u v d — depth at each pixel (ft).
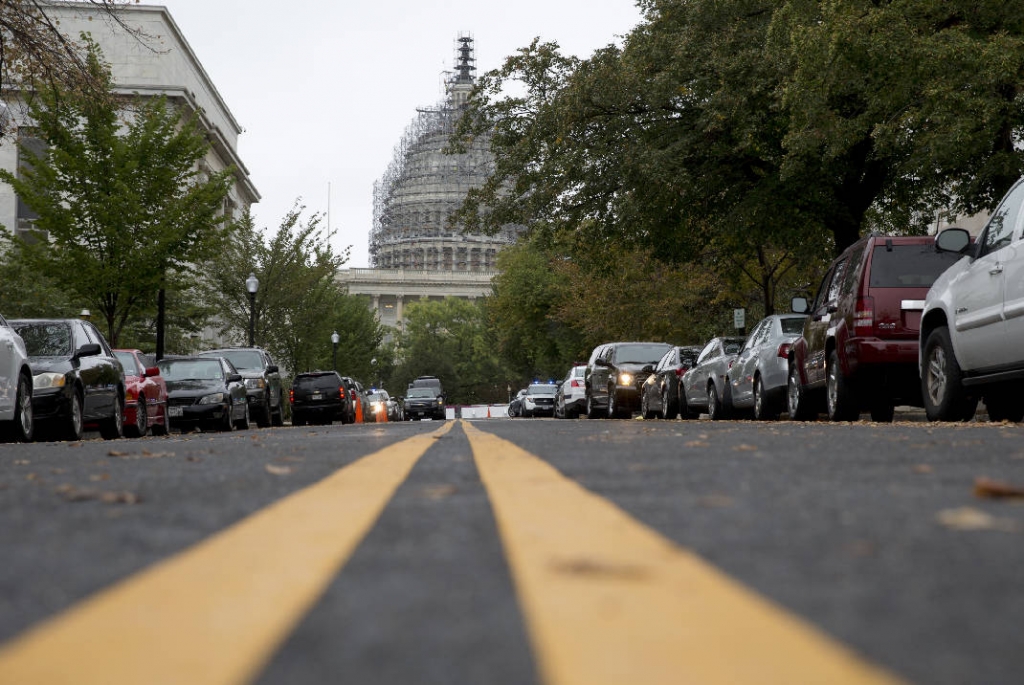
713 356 66.49
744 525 8.80
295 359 165.58
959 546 7.48
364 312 246.68
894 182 73.05
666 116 73.97
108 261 86.89
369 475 14.79
